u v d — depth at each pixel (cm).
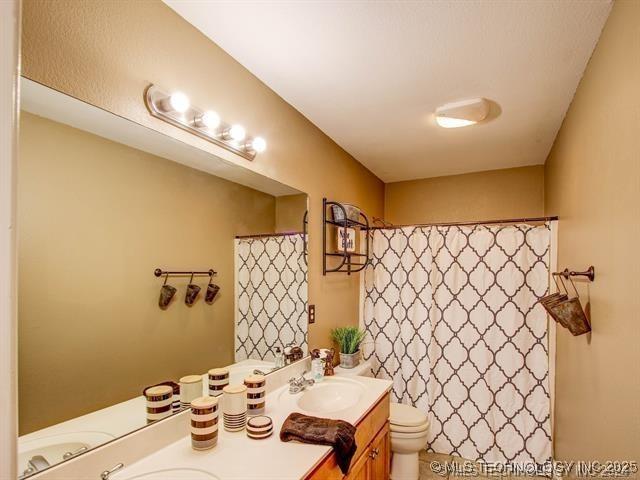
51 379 105
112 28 124
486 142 295
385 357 319
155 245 141
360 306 328
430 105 232
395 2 144
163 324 143
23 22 100
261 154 201
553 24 154
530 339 268
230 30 161
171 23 147
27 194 101
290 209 229
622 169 126
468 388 281
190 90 156
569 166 225
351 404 194
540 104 227
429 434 289
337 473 137
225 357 173
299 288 236
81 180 115
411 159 339
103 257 121
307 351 240
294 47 174
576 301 163
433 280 298
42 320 104
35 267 102
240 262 186
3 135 40
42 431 102
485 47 172
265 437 138
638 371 112
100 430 116
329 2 144
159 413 135
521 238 274
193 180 158
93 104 117
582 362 181
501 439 269
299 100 226
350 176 323
